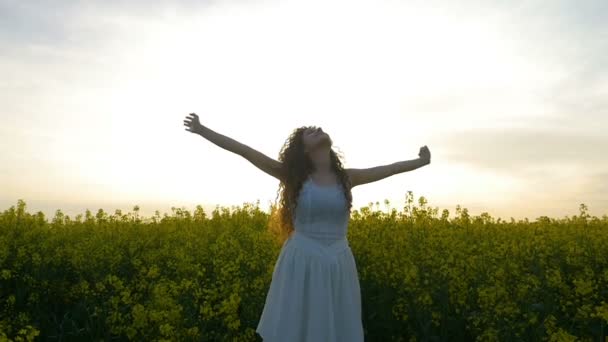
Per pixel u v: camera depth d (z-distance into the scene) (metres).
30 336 4.24
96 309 5.45
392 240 6.65
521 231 8.80
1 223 8.36
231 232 8.36
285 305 4.19
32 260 6.84
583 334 4.60
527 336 4.71
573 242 7.13
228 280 5.77
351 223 7.31
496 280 5.48
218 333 4.83
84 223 9.44
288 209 4.43
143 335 4.80
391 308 5.61
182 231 8.52
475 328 5.11
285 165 4.36
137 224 9.33
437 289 5.54
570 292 5.18
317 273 4.16
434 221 7.66
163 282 5.95
